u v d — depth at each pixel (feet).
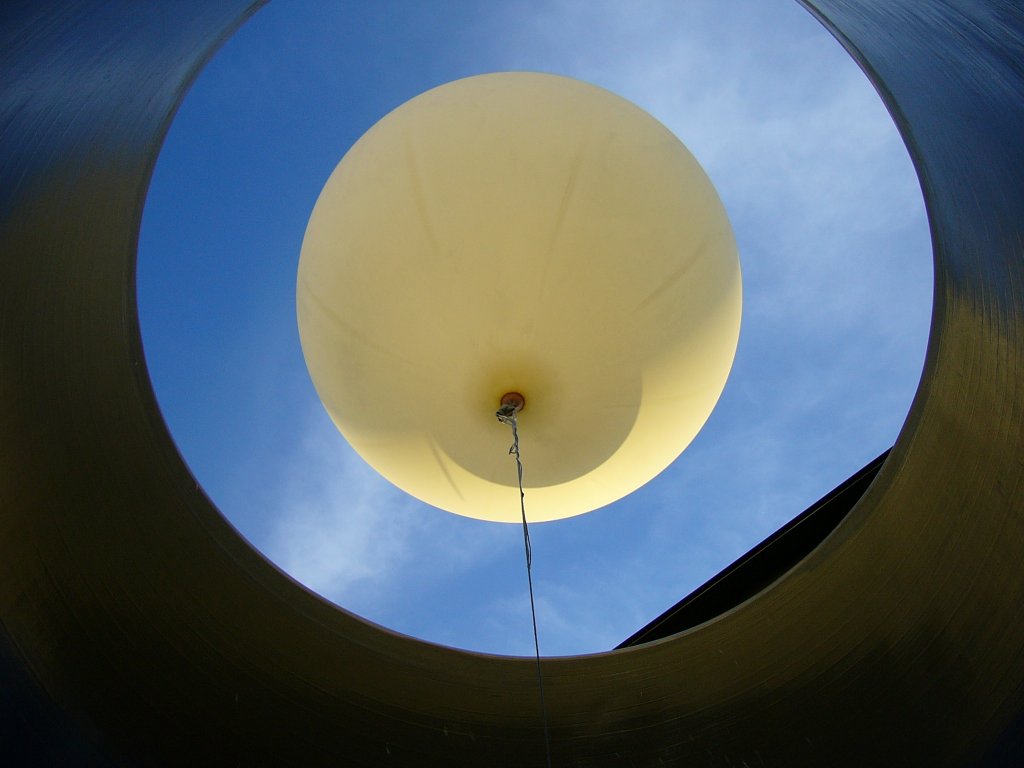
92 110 18.72
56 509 18.99
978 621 18.65
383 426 23.93
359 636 21.58
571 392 23.20
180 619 20.34
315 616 21.35
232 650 20.70
